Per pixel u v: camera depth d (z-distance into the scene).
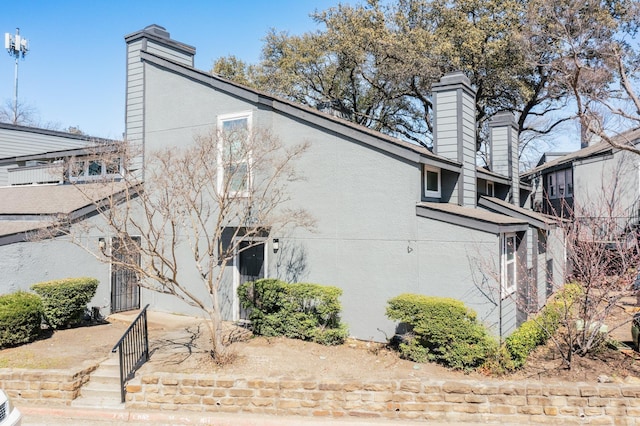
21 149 20.53
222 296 11.34
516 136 16.59
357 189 9.75
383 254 9.43
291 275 10.48
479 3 22.77
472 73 23.52
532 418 5.84
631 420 5.68
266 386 6.30
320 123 10.14
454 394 6.01
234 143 9.76
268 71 29.09
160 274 7.73
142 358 7.96
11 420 5.27
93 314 11.16
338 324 9.41
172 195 9.36
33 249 10.30
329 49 25.83
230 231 11.19
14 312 8.57
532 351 8.37
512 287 9.84
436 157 9.70
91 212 11.47
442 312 7.75
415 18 25.30
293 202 10.46
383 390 6.13
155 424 6.18
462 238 8.61
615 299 8.14
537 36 17.95
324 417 6.12
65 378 6.87
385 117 29.12
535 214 12.26
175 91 11.95
